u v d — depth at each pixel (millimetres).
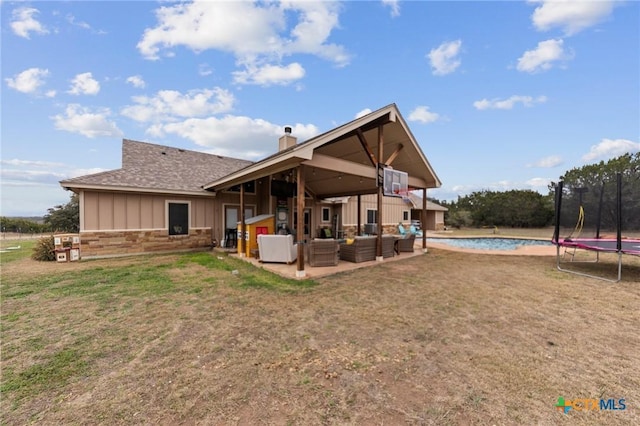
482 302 4508
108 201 9320
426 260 8688
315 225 15258
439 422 1885
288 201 13805
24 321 3670
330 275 6480
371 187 12188
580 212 7938
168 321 3699
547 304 4398
